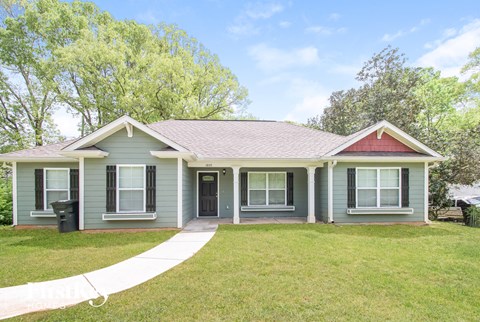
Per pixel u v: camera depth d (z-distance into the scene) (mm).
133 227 9203
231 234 8414
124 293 4203
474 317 3527
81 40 18953
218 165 10602
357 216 10438
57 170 10445
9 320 3420
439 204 14875
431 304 3877
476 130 15078
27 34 20250
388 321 3385
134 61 21578
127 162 9203
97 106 20906
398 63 19281
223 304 3803
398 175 10609
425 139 15625
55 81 20125
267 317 3459
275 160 10391
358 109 20484
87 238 8031
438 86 25797
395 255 6254
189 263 5621
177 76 20453
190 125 14242
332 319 3420
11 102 20719
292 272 5074
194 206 12227
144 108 20688
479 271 5258
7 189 12375
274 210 12211
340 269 5270
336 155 10250
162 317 3469
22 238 8180
